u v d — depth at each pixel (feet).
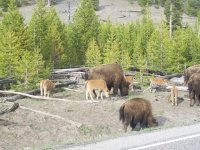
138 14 341.21
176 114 68.23
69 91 93.45
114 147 30.66
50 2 346.33
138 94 87.45
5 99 73.51
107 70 84.79
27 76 95.55
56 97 84.38
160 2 360.89
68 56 158.20
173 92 75.05
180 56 146.51
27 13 319.47
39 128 58.65
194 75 76.02
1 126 57.77
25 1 347.15
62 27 161.27
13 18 127.85
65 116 65.57
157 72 144.05
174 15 203.72
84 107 71.82
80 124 60.13
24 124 59.77
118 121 63.31
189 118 65.62
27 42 127.54
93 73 84.58
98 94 78.89
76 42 170.09
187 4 344.49
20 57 118.83
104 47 168.96
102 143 32.24
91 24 175.22
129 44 181.57
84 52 169.37
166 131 37.76
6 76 100.94
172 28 203.82
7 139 53.78
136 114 52.60
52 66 127.13
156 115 67.15
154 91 91.71
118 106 72.28
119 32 185.26
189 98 81.15
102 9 346.95
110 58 148.05
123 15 333.42
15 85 92.99
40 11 148.97
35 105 73.92
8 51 104.22
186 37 159.43
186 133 36.32
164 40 145.28
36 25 142.00
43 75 100.27
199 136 34.86
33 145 52.85
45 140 55.01
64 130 58.65
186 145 31.45
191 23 312.50
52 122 61.93
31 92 87.92
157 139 33.63
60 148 31.04
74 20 179.73
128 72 135.44
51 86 82.12
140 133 36.99
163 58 143.74
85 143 32.50
